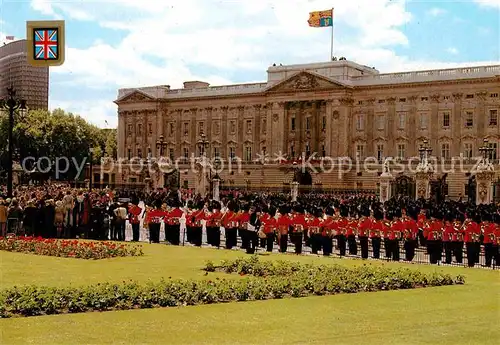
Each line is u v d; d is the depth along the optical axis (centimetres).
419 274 3198
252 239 4481
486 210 5838
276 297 2716
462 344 1959
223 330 2095
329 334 2061
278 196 9800
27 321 2170
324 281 2958
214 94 15938
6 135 16175
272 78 15162
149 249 4522
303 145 14762
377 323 2223
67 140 17150
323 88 14225
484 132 12662
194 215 5059
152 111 16788
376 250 4456
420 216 4997
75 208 5238
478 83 12731
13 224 5084
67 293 2475
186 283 2748
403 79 13512
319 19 13412
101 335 2005
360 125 14062
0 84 5234
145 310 2386
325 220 4631
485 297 2764
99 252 3984
